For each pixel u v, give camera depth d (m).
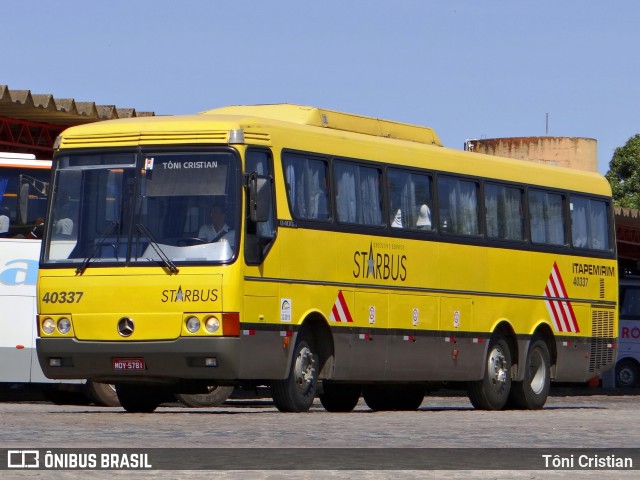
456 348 22.98
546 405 28.52
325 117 21.41
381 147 21.66
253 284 18.47
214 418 17.78
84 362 18.59
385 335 21.33
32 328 24.33
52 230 19.02
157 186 18.61
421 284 22.20
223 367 18.09
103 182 18.86
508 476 10.97
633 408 25.98
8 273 24.36
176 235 18.38
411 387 25.23
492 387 23.89
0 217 24.38
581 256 26.28
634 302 44.84
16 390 31.20
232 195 18.36
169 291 18.20
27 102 27.39
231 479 10.42
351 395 24.16
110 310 18.42
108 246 18.59
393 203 21.77
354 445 13.63
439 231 22.72
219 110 21.69
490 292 23.81
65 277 18.70
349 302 20.52
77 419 17.30
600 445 14.13
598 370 26.80
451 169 23.19
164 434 14.56
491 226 24.00
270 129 19.25
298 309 19.42
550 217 25.58
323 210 20.17
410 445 13.74
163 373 18.31
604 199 27.20
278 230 19.06
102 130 19.03
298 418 18.08
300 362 19.70
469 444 14.01
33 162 24.58
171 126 18.73
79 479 10.31
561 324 25.56
